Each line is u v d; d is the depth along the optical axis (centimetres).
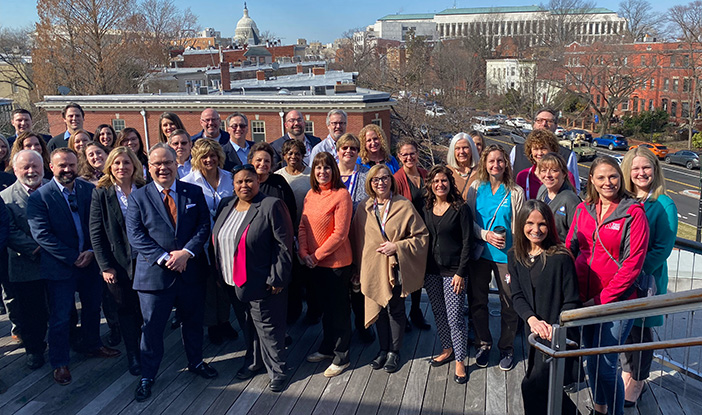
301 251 457
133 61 4828
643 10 6738
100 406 423
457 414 404
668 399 415
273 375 441
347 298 458
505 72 6769
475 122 3322
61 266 444
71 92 4325
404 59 5600
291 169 525
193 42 8300
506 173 443
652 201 379
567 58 4931
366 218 447
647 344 283
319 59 8956
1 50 4997
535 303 369
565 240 420
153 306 426
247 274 418
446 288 447
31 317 469
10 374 470
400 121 2900
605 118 4894
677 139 4816
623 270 348
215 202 494
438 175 429
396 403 419
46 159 598
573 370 384
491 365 469
